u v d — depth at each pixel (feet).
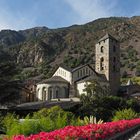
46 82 357.20
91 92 300.61
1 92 224.94
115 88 374.43
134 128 135.54
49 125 91.20
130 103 278.05
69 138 49.47
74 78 357.61
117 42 386.93
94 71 370.12
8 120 92.43
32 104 270.26
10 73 231.71
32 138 41.63
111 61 376.48
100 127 71.00
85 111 233.35
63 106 244.42
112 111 233.76
